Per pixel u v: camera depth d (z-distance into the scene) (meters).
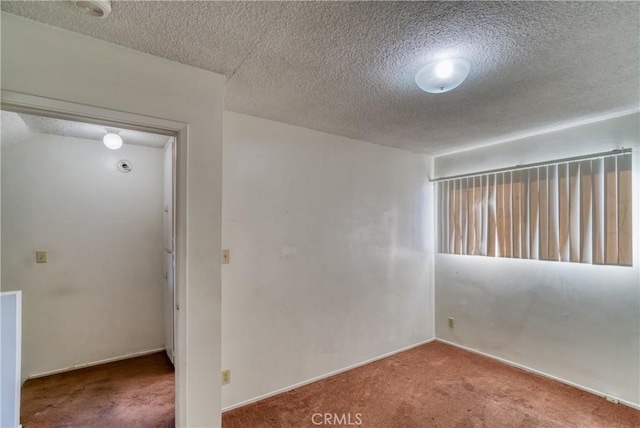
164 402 2.39
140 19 1.32
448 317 3.69
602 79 1.83
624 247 2.38
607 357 2.50
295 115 2.45
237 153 2.40
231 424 2.12
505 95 2.06
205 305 1.74
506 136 3.01
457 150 3.58
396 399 2.45
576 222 2.63
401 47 1.51
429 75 1.65
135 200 3.32
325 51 1.55
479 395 2.51
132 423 2.13
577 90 1.98
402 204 3.55
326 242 2.90
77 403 2.37
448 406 2.35
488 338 3.30
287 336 2.62
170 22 1.34
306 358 2.73
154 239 3.42
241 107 2.29
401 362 3.16
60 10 1.27
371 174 3.27
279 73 1.79
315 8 1.23
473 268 3.45
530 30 1.36
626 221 2.37
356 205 3.14
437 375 2.87
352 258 3.09
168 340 3.17
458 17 1.28
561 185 2.73
